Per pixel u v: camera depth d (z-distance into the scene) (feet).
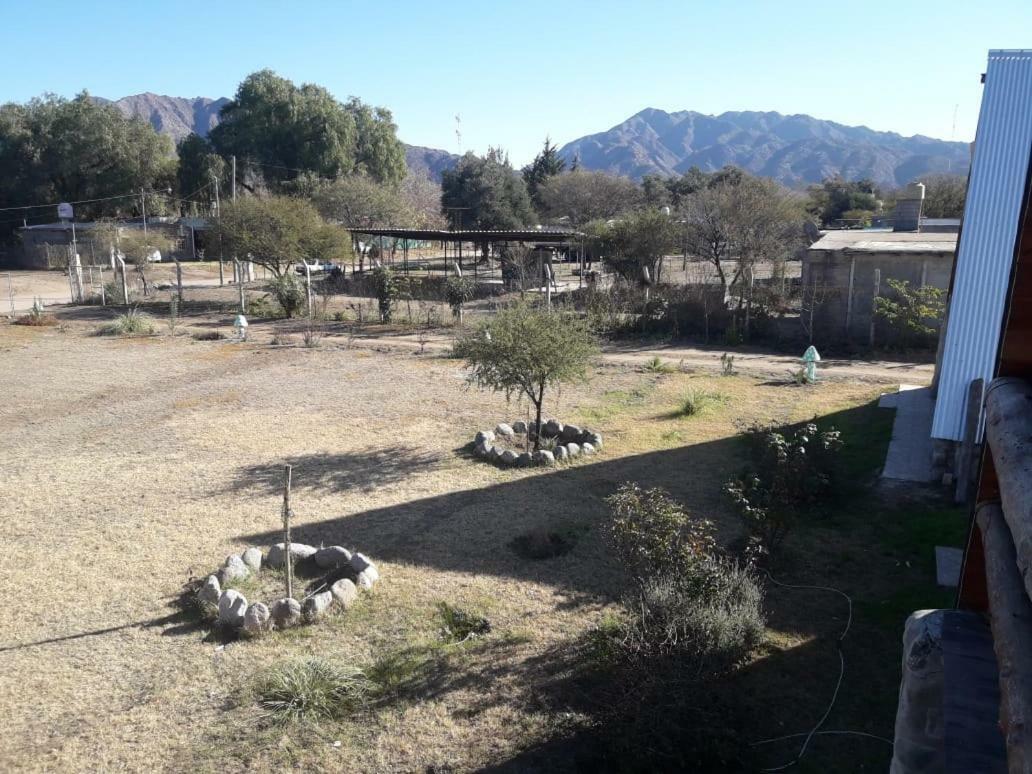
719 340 69.87
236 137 197.36
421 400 50.60
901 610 22.40
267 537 28.94
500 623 22.30
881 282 64.18
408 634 21.83
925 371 55.21
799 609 22.70
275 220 95.50
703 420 43.86
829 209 183.62
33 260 169.78
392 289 85.46
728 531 28.25
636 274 95.09
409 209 186.39
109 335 79.77
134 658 21.02
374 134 212.64
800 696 18.65
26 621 23.12
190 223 174.81
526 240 113.09
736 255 99.81
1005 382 9.39
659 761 16.02
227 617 22.44
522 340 37.11
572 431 41.09
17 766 16.80
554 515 30.22
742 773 16.10
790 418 43.75
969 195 32.58
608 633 21.12
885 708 18.08
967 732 7.74
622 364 60.44
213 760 16.92
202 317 92.63
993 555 7.95
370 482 34.88
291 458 38.86
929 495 31.09
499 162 202.59
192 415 47.96
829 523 28.78
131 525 30.32
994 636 6.94
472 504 31.76
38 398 52.95
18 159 185.16
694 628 18.81
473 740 17.31
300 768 16.60
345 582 23.85
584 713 18.01
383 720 18.11
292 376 59.11
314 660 19.67
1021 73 34.04
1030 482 6.83
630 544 22.02
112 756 17.11
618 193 188.03
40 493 34.22
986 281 31.53
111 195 192.54
